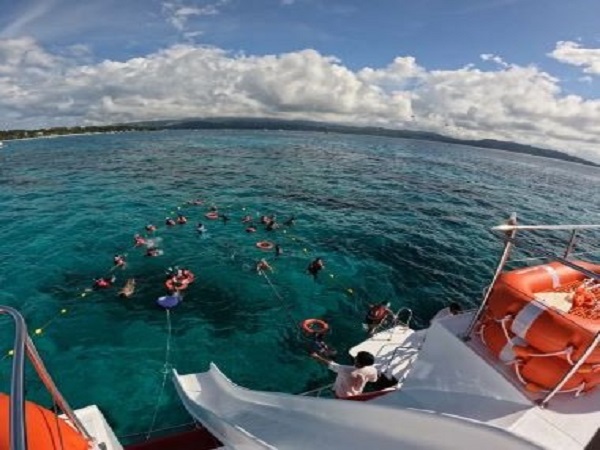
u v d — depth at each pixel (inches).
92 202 1182.9
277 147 3390.7
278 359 441.7
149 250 749.9
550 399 157.9
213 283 618.2
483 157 4785.9
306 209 1166.3
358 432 171.3
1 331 474.9
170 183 1508.4
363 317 537.6
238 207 1156.5
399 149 4355.3
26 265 680.4
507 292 172.1
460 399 175.5
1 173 1728.6
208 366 426.3
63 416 210.8
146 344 458.0
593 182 3326.8
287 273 670.5
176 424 345.1
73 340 462.3
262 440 196.1
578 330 147.4
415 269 735.7
